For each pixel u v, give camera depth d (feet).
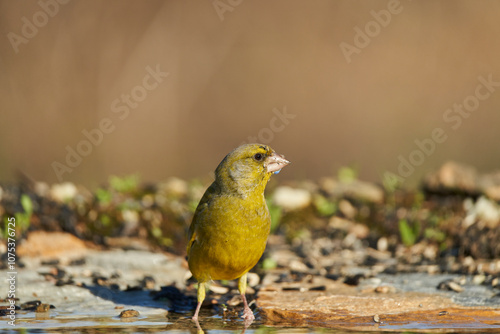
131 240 42.73
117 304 29.94
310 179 80.12
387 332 24.64
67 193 47.03
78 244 40.73
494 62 80.28
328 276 34.50
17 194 43.75
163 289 32.27
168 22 79.46
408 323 26.14
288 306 28.48
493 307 27.99
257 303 29.09
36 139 75.25
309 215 47.88
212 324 26.40
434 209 46.11
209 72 80.33
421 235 42.37
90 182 72.54
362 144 80.74
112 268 36.09
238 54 80.79
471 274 33.96
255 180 26.53
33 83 75.97
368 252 41.04
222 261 26.78
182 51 79.77
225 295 31.37
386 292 31.01
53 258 37.52
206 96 80.07
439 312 27.37
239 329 25.44
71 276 33.91
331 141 81.15
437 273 34.71
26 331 24.81
